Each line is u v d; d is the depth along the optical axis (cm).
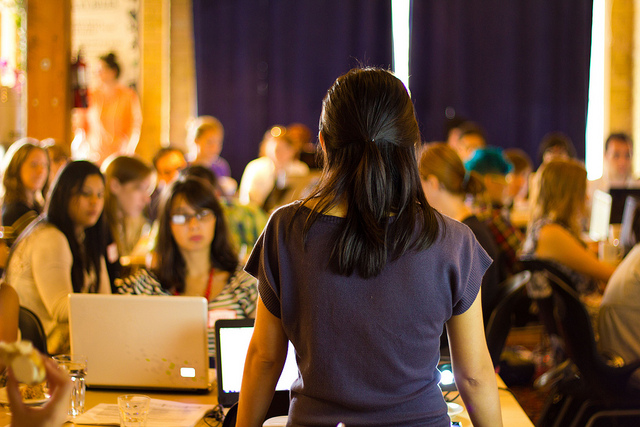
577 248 360
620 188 470
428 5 778
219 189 442
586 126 788
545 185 374
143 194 375
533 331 541
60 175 274
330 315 125
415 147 133
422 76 785
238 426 145
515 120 789
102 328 212
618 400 269
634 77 775
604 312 286
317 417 127
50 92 448
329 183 130
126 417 174
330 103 134
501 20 780
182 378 212
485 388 137
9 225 351
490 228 395
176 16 769
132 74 729
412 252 126
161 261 265
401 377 125
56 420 119
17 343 117
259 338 139
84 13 722
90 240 287
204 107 774
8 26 630
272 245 134
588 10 780
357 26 777
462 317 133
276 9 774
